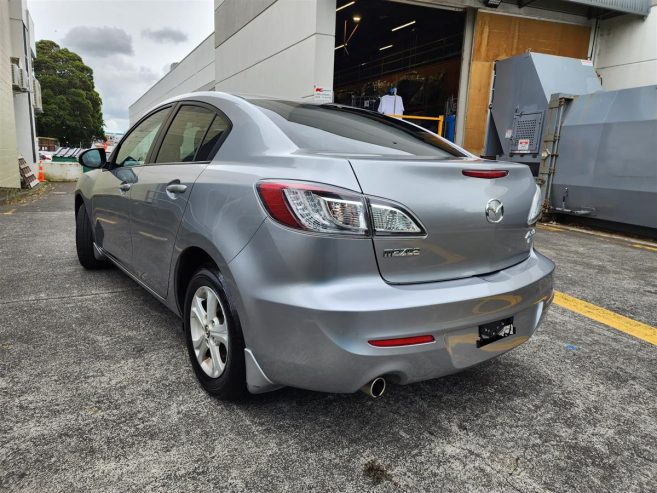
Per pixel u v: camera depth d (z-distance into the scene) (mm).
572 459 1973
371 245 1774
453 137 12336
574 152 8242
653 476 1886
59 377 2443
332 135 2322
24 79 14750
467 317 1927
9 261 4773
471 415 2268
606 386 2604
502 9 11766
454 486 1788
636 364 2889
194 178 2359
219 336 2178
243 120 2359
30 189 13344
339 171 1791
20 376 2439
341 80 22578
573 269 5219
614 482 1844
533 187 2350
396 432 2105
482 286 1994
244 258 1919
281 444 1985
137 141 3398
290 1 11523
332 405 2293
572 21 12430
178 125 2895
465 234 1986
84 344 2844
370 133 2516
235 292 1962
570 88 9266
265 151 2131
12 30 14953
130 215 3068
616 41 12297
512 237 2207
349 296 1730
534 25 12141
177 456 1881
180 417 2135
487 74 11969
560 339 3238
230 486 1734
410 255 1853
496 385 2570
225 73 17438
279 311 1799
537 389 2541
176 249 2445
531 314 2279
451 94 14094
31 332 2996
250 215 1917
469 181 2008
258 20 13680
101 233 3771
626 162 7367
